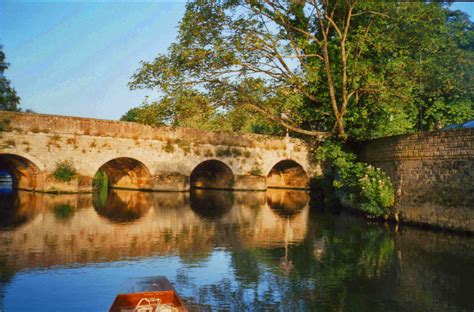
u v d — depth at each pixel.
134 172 41.50
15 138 32.12
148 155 38.59
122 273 10.09
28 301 8.08
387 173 19.47
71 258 11.62
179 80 17.70
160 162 39.25
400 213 18.44
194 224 19.00
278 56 17.09
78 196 32.62
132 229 17.14
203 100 17.75
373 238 15.13
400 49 14.51
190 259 11.70
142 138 38.22
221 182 46.44
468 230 14.84
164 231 16.73
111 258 11.70
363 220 20.38
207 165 47.22
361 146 22.05
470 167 14.77
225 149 42.94
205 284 9.26
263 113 18.28
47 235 15.27
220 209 26.00
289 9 17.34
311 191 39.75
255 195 39.03
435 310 7.75
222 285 9.18
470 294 8.62
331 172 28.42
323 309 7.76
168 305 6.99
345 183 22.27
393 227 17.75
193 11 17.22
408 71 15.76
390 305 8.02
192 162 40.88
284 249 13.19
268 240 14.83
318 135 20.16
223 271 10.38
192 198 33.88
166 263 11.18
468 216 14.84
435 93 14.52
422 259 11.70
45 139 33.38
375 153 20.56
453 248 13.12
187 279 9.64
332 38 18.91
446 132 15.95
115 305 6.95
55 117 33.84
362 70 17.83
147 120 18.16
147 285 7.88
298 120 20.11
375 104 19.75
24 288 8.86
